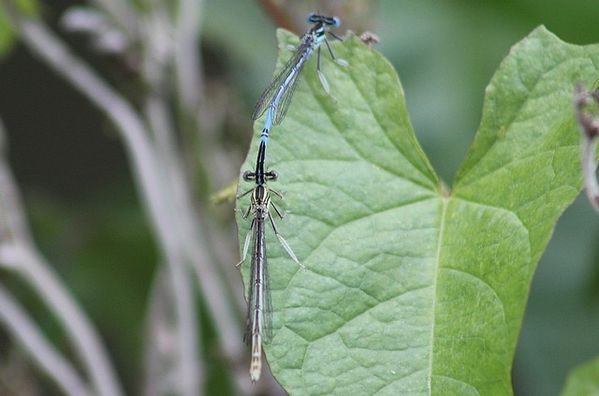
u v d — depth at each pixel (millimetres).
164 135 824
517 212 692
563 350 841
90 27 816
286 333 693
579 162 687
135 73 820
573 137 691
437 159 851
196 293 852
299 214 701
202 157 837
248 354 820
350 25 785
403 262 698
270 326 693
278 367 690
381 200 703
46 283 821
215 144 843
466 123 853
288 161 704
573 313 843
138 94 826
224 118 854
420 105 856
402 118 707
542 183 691
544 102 701
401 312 693
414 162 706
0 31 831
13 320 823
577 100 676
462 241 696
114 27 818
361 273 697
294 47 712
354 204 703
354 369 690
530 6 854
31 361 852
